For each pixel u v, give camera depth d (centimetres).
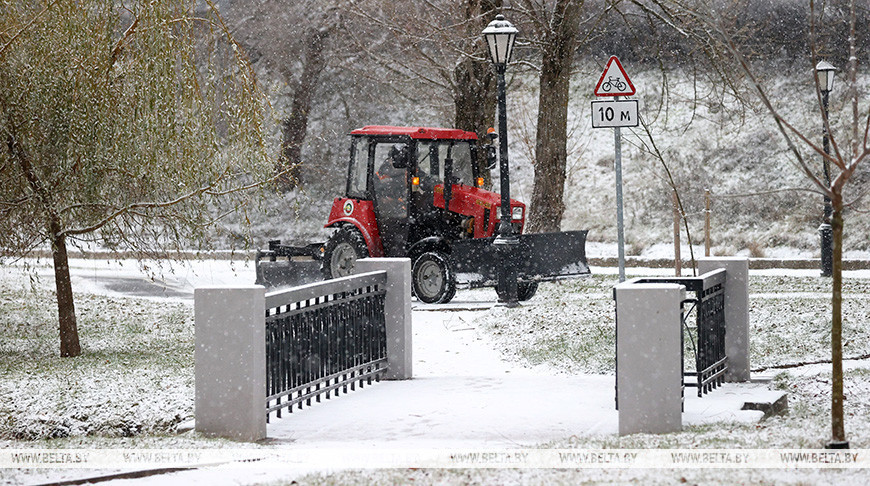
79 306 3553
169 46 2230
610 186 5991
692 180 5703
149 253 2416
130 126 2203
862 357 2244
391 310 1988
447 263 3319
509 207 3241
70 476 1216
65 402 1845
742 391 1733
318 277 3753
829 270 3912
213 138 2283
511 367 2295
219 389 1524
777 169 5528
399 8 4972
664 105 6253
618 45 6612
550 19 4278
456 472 1159
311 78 6775
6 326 3116
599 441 1345
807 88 5759
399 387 1892
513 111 6631
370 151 3559
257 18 6906
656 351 1445
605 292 3534
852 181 5075
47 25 2216
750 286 3656
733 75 3972
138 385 1981
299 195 6669
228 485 1159
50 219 2288
